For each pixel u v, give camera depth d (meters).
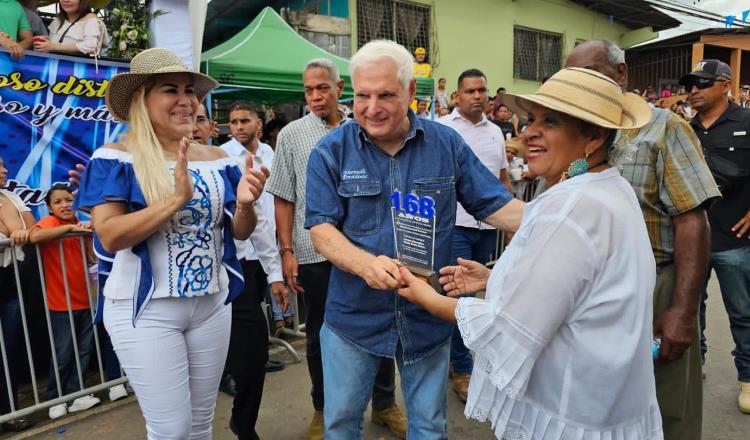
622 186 1.31
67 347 3.27
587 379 1.23
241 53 6.38
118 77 1.77
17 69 3.42
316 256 2.62
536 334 1.19
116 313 1.82
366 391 1.92
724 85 3.05
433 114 7.84
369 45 1.73
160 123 1.89
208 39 13.64
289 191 2.72
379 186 1.79
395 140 1.82
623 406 1.27
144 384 1.83
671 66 14.59
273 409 3.17
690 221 1.90
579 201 1.21
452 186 1.88
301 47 6.95
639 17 12.78
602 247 1.18
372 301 1.82
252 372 2.55
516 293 1.21
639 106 1.33
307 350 2.76
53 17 5.29
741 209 2.93
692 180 1.87
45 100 3.54
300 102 8.68
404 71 1.70
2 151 3.41
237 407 2.61
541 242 1.21
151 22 4.78
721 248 3.00
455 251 3.30
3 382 3.06
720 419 2.92
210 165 1.99
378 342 1.84
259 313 2.62
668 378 2.00
